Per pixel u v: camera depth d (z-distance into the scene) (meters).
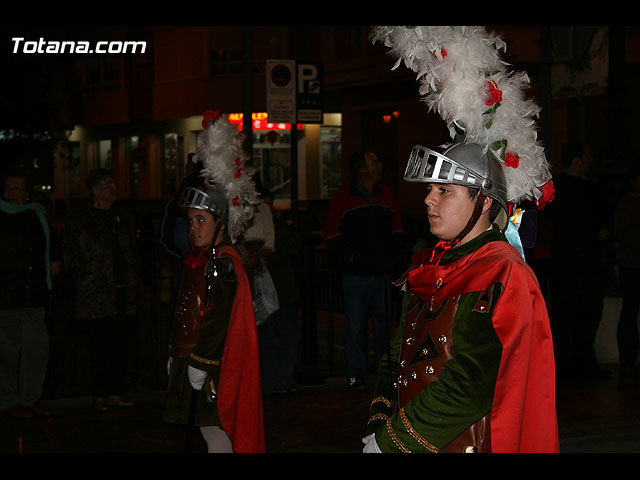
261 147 31.88
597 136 20.77
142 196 36.19
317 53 28.45
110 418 6.38
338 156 32.34
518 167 2.71
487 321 2.46
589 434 5.76
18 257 6.30
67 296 7.27
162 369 8.45
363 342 7.31
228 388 4.12
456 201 2.61
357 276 7.21
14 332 6.34
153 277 7.42
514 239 2.87
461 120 2.65
